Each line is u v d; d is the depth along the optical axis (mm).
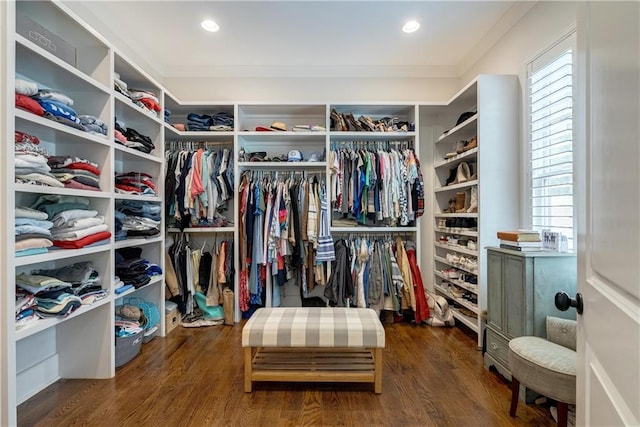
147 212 2641
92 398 1863
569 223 2027
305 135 3271
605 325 696
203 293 3291
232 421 1652
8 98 1436
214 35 2850
